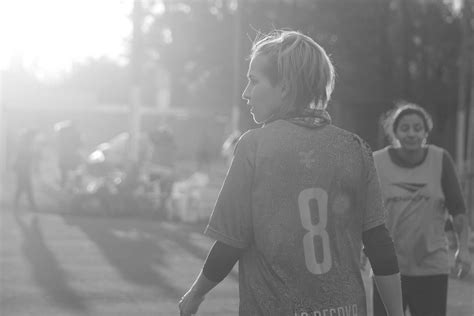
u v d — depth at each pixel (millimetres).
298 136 4383
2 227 21781
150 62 68062
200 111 68625
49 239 19484
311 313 4273
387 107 57094
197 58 63281
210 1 63656
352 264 4406
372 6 56531
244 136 4469
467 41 35500
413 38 58312
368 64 56656
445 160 7949
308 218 4309
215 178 38812
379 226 4547
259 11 56438
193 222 25422
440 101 59000
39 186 36844
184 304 4535
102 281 13766
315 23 56562
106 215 26781
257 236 4340
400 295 4605
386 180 7926
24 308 11430
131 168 27609
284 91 4492
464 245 7828
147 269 15156
